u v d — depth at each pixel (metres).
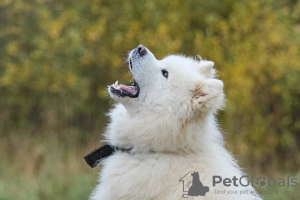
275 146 16.72
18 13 17.06
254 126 16.30
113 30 16.97
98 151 7.39
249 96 16.12
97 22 16.77
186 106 6.91
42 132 16.27
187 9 16.83
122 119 7.22
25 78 16.83
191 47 16.58
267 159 16.50
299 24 18.22
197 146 6.94
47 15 16.64
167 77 7.06
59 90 16.83
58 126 16.47
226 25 16.39
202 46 16.23
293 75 16.91
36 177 13.30
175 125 6.92
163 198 6.70
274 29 16.50
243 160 15.66
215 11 16.80
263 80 16.47
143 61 7.14
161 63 7.15
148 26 16.77
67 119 16.62
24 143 15.52
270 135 16.73
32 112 17.17
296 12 17.44
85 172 13.83
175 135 6.91
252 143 16.42
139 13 16.88
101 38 17.06
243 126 16.22
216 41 16.23
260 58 16.25
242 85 15.87
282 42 16.73
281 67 16.38
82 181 12.47
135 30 16.58
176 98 6.96
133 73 7.21
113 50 16.97
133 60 7.22
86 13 17.14
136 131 7.02
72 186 12.34
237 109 15.95
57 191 12.15
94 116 17.33
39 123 16.88
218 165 6.87
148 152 6.98
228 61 16.25
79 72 17.06
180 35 16.52
